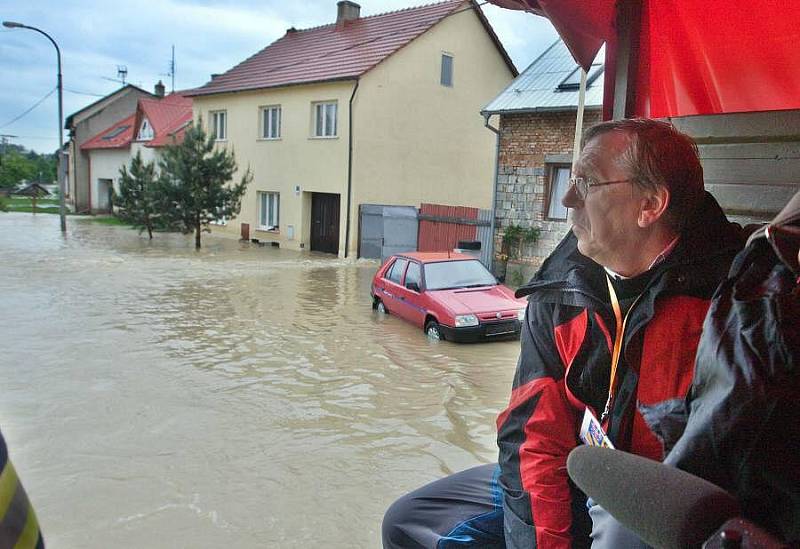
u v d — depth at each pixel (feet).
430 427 18.63
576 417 5.42
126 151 118.01
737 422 2.92
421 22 70.13
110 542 12.37
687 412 3.86
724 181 9.39
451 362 25.84
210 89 84.07
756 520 3.06
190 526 12.97
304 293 43.60
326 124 68.49
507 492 5.58
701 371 3.26
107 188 130.93
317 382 23.00
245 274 52.39
